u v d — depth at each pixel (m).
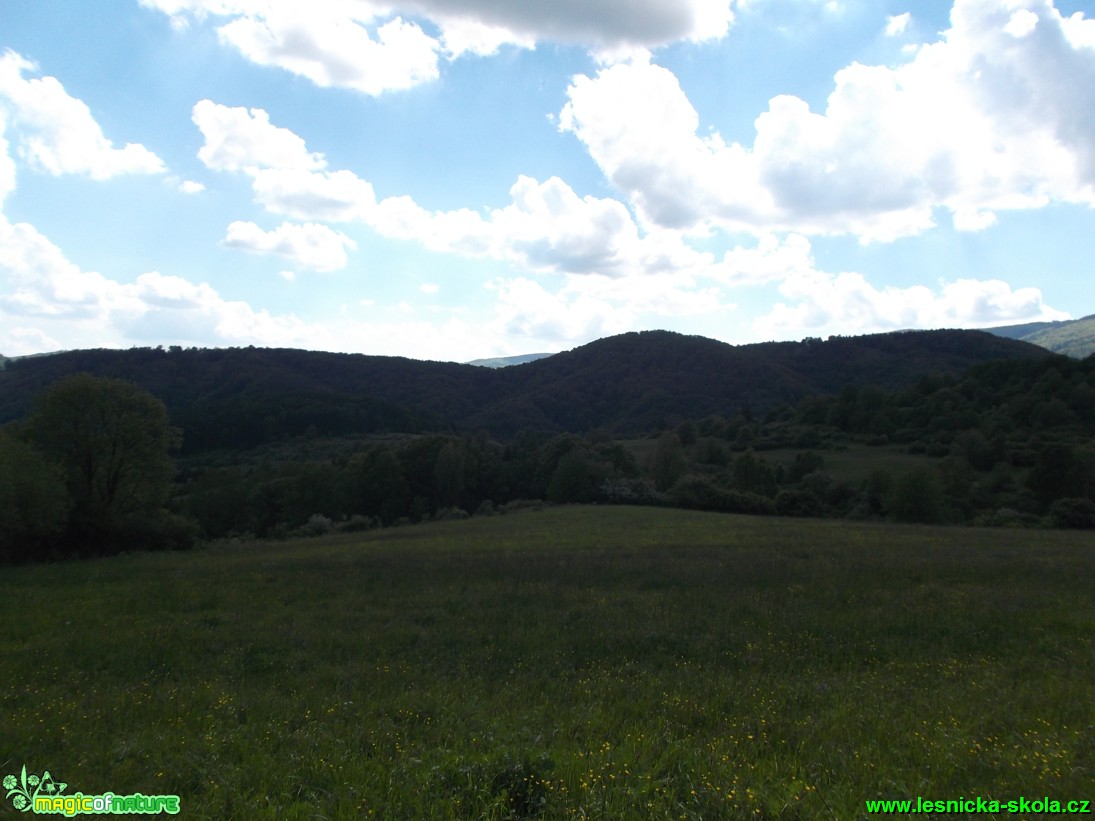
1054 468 59.59
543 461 79.50
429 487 76.88
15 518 30.69
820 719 7.66
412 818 5.17
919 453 86.25
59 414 37.84
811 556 26.59
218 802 5.54
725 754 6.42
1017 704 8.16
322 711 8.48
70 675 11.22
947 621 14.46
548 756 5.99
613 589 19.39
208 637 13.95
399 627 14.71
